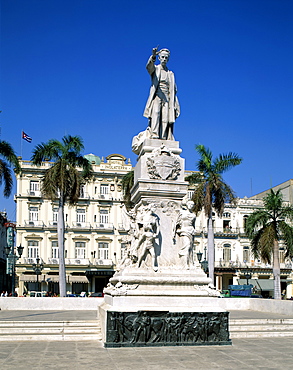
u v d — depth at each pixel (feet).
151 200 39.37
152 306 34.42
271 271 187.42
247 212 190.70
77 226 180.45
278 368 26.37
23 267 172.55
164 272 36.88
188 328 32.55
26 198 177.58
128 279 35.47
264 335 38.04
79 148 99.76
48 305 60.90
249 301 64.28
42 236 177.37
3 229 214.90
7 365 26.16
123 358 28.07
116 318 31.63
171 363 26.96
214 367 26.30
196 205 94.48
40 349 30.71
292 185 199.31
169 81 43.70
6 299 60.39
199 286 36.70
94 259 179.63
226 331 33.42
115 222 184.14
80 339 34.68
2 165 88.33
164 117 43.27
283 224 91.97
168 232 38.91
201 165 95.50
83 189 183.11
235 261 186.50
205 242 184.34
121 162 189.06
